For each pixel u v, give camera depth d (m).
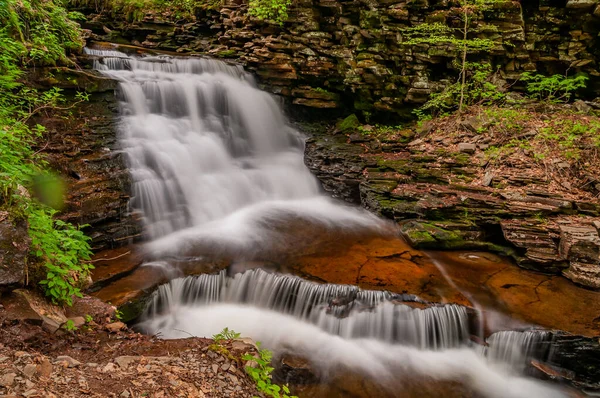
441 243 8.31
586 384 5.84
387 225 9.53
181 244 8.45
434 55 11.43
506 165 9.48
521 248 7.73
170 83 11.56
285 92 13.46
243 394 3.74
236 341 4.61
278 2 12.21
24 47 8.35
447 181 9.70
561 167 8.91
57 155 8.20
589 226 7.54
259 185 11.41
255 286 7.27
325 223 9.74
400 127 12.52
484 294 6.87
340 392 5.56
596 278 6.90
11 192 4.47
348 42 12.38
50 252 4.52
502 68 11.62
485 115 10.79
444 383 5.84
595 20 10.55
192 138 11.34
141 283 6.88
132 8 16.78
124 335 4.68
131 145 9.80
